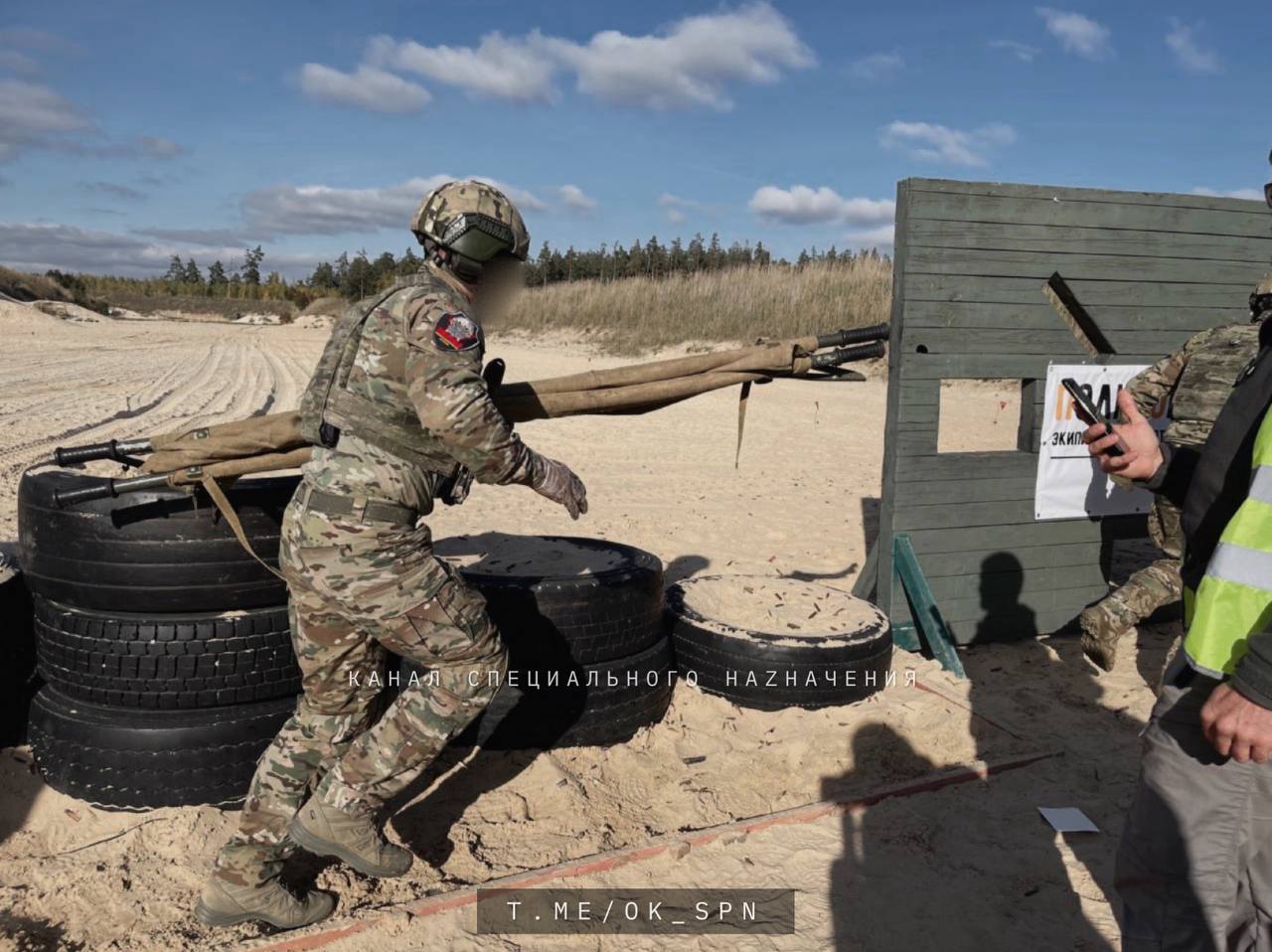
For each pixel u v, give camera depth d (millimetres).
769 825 3338
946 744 3979
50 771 3244
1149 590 4332
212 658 3143
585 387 3010
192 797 3178
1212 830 1976
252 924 2719
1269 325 2080
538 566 4055
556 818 3318
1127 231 5270
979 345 5121
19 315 38031
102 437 11258
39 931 2652
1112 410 5398
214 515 3100
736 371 3094
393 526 2516
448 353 2420
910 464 5105
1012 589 5418
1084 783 3752
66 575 3115
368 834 2701
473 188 2633
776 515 8242
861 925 2855
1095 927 2885
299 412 2805
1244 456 2025
